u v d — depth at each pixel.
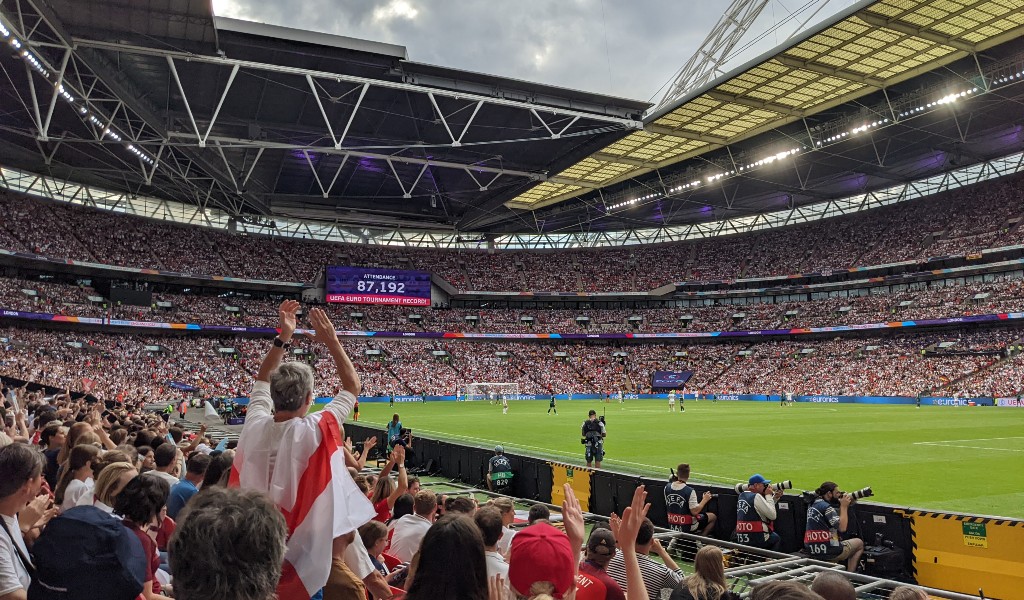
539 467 16.58
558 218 85.25
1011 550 8.82
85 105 40.84
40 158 57.91
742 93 45.25
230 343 73.00
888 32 37.44
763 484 10.41
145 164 58.56
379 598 4.63
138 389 57.06
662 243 95.38
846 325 76.50
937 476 18.83
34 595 3.55
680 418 45.16
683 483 11.79
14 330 57.06
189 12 32.22
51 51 35.19
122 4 31.50
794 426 37.31
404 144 52.78
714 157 59.81
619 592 4.45
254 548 2.21
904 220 78.25
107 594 3.58
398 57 39.56
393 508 8.50
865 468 20.64
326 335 4.27
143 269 67.94
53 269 63.94
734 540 11.30
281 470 3.52
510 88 44.34
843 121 50.62
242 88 42.44
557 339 90.56
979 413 47.62
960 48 39.12
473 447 19.38
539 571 2.77
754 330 83.69
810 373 75.12
